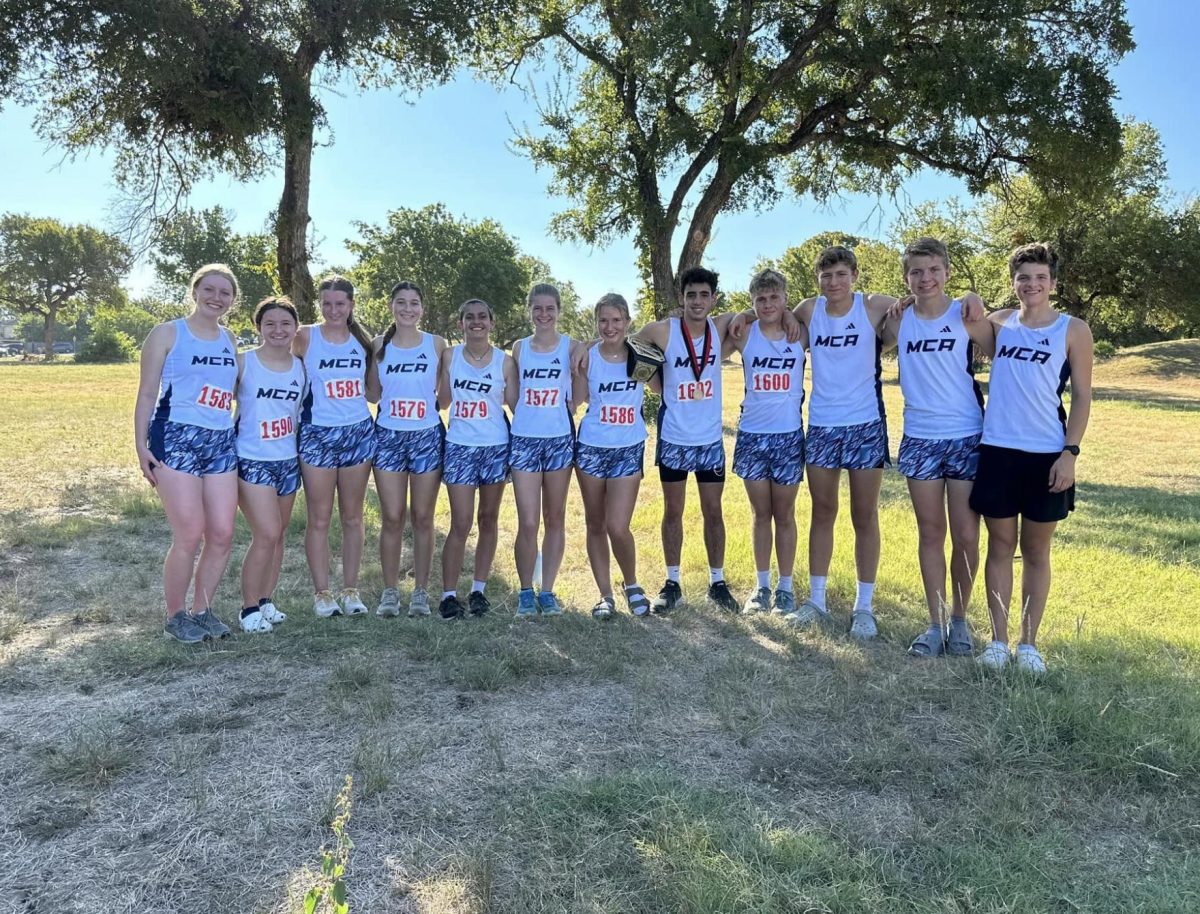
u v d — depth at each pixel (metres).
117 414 19.12
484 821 2.83
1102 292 38.75
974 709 3.75
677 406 5.22
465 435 5.06
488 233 60.50
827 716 3.70
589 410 5.10
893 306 4.68
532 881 2.49
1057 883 2.52
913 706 3.82
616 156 19.39
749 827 2.76
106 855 2.60
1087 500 10.05
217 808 2.88
